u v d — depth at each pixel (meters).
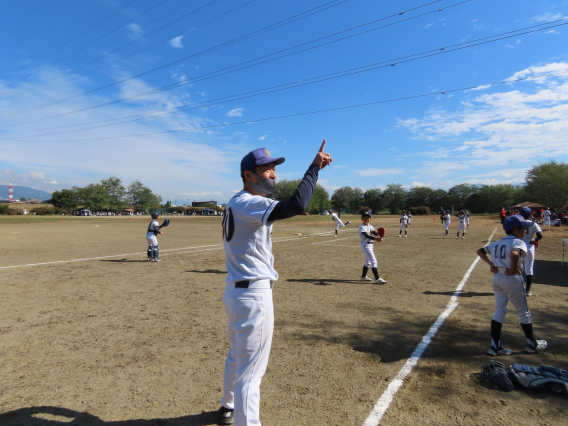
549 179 55.66
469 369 3.48
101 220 51.66
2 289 7.04
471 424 2.56
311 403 2.85
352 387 3.12
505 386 3.05
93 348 4.02
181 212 116.81
